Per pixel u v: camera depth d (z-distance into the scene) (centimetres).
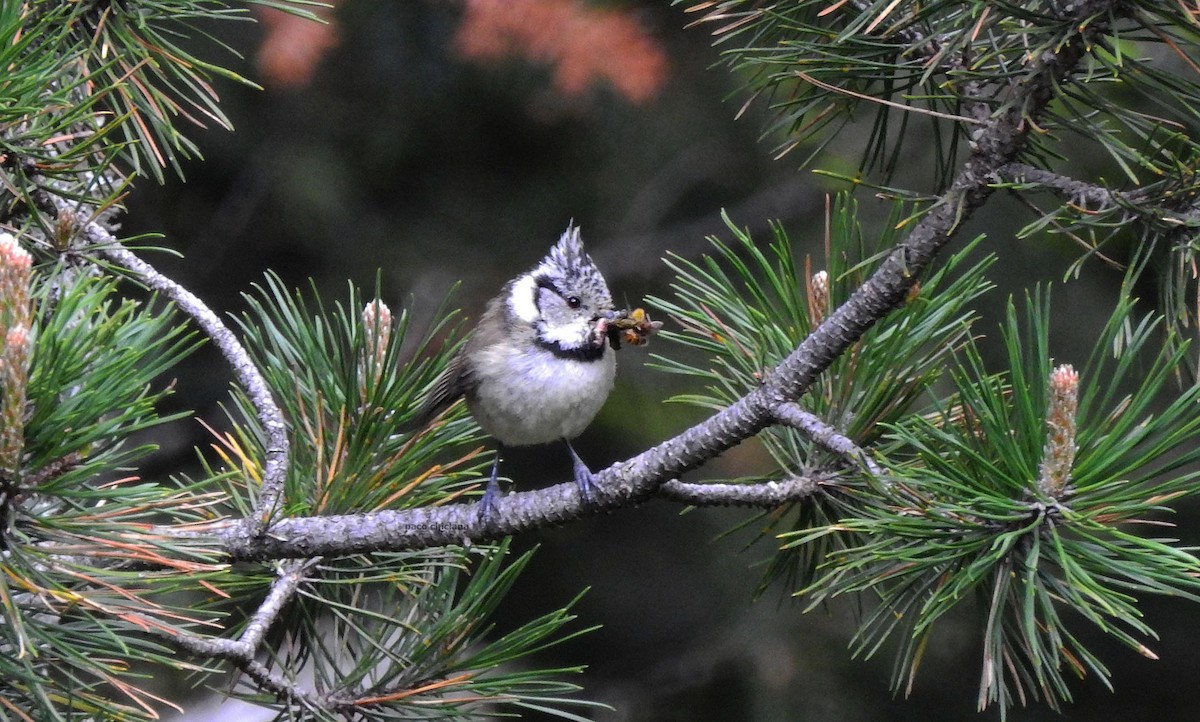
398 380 602
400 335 600
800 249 1441
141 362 572
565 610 540
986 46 495
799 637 1362
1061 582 422
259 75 1349
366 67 1411
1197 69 426
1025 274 1256
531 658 1462
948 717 1277
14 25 482
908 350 559
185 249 1472
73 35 605
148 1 595
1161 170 445
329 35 1229
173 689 1148
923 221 473
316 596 563
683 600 1458
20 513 413
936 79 530
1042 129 451
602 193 1503
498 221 1485
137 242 1461
